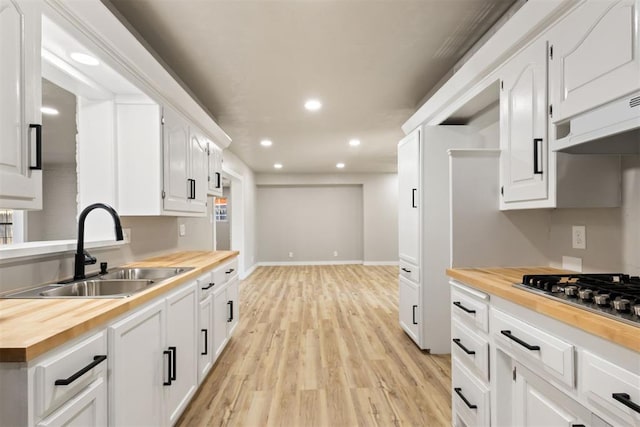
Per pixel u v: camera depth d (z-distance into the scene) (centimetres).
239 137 485
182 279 182
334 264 869
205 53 242
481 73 202
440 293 287
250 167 751
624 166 145
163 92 220
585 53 124
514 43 164
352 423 191
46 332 92
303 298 496
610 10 113
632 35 105
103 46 163
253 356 284
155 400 153
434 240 287
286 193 872
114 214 176
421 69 271
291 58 250
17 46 109
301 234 873
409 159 310
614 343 86
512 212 196
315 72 274
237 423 191
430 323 288
